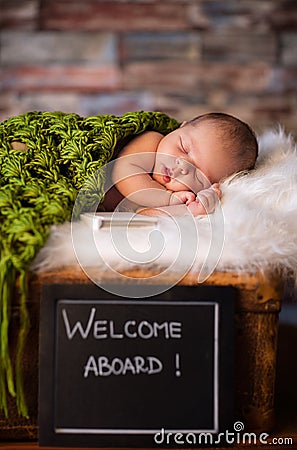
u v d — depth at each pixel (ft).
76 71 6.49
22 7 6.41
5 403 2.74
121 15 6.47
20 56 6.45
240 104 6.58
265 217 2.87
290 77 6.57
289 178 3.16
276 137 3.89
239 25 6.53
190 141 3.52
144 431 2.71
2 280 2.63
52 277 2.73
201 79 6.55
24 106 6.49
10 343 2.73
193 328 2.74
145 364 2.73
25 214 2.72
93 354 2.72
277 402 3.35
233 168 3.53
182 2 6.48
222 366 2.74
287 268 2.86
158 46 6.51
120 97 6.53
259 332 2.83
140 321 2.73
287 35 6.53
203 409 2.73
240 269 2.78
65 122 3.32
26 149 3.21
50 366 2.71
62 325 2.72
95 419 2.71
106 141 3.29
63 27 6.45
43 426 2.70
